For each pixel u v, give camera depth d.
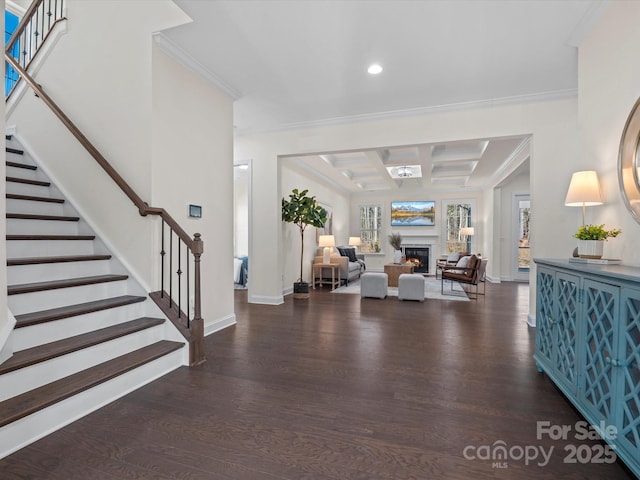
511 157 6.23
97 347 2.34
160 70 3.07
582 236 2.38
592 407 1.77
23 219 2.87
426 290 6.91
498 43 3.05
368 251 11.23
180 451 1.68
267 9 2.63
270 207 5.33
